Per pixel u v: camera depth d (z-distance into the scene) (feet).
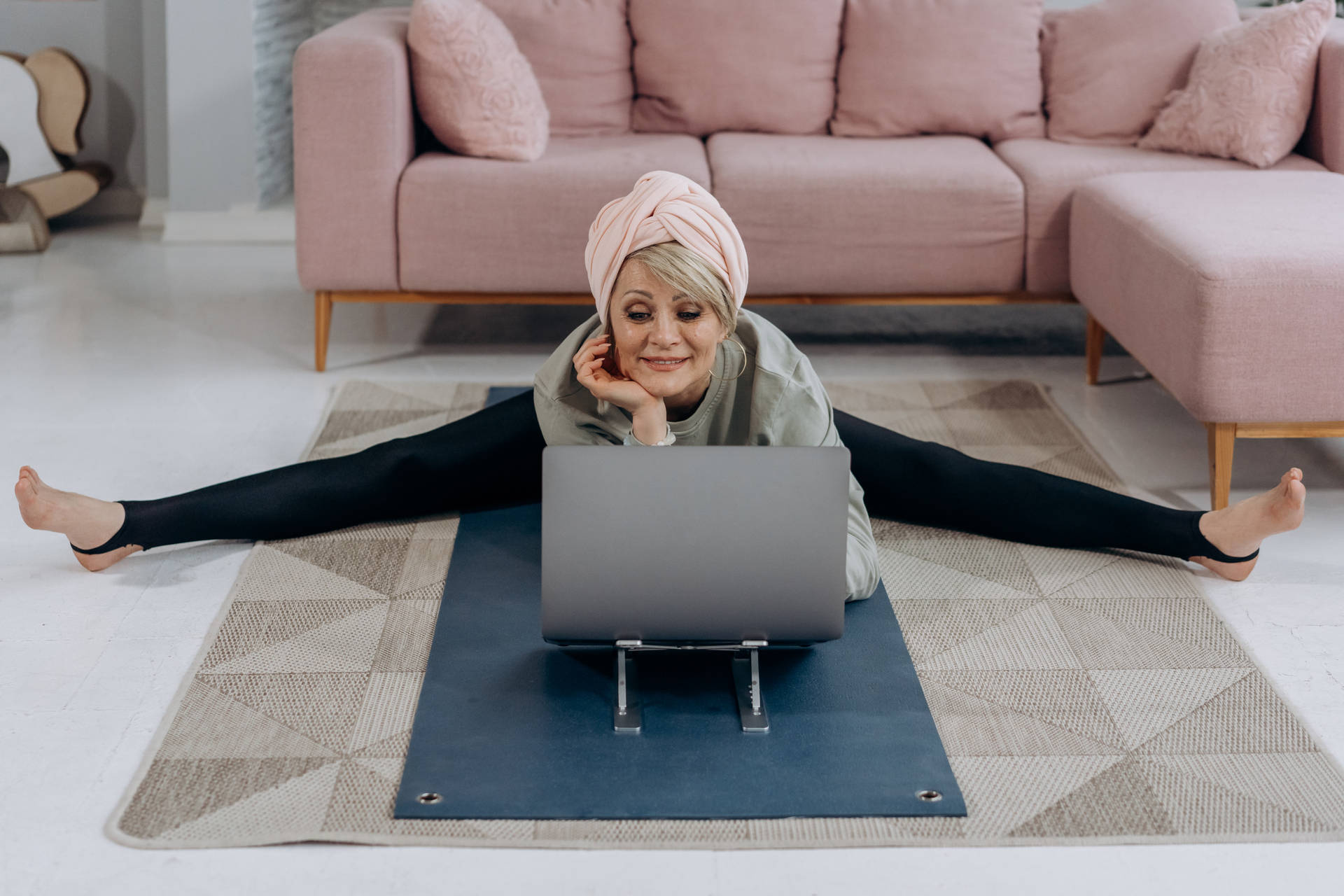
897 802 4.94
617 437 6.05
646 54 11.43
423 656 5.96
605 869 4.63
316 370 9.93
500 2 11.23
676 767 5.13
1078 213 9.27
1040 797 5.01
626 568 5.30
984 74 11.11
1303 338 6.95
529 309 11.71
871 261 9.74
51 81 13.46
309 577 6.67
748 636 5.43
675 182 5.35
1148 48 10.94
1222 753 5.28
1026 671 5.87
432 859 4.67
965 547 7.13
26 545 7.00
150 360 10.07
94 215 14.82
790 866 4.66
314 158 9.46
